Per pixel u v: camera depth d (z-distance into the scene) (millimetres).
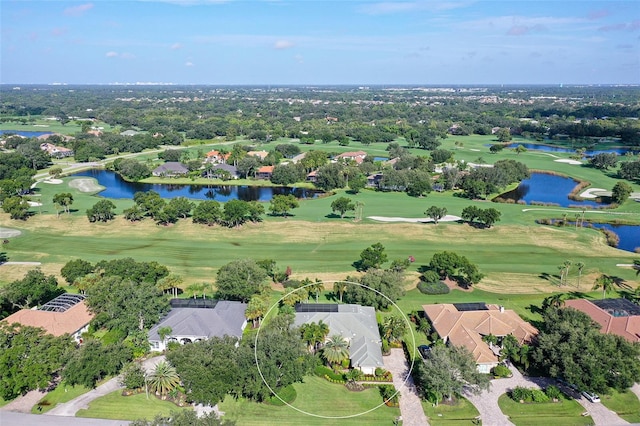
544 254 129875
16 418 64688
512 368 78062
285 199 164750
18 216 157000
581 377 68250
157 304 86938
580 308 91438
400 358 80875
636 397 71000
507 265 122125
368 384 73688
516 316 88812
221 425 57062
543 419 66250
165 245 135875
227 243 137625
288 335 76938
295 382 73812
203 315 86562
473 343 79562
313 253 129625
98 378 73938
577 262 123438
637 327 82938
